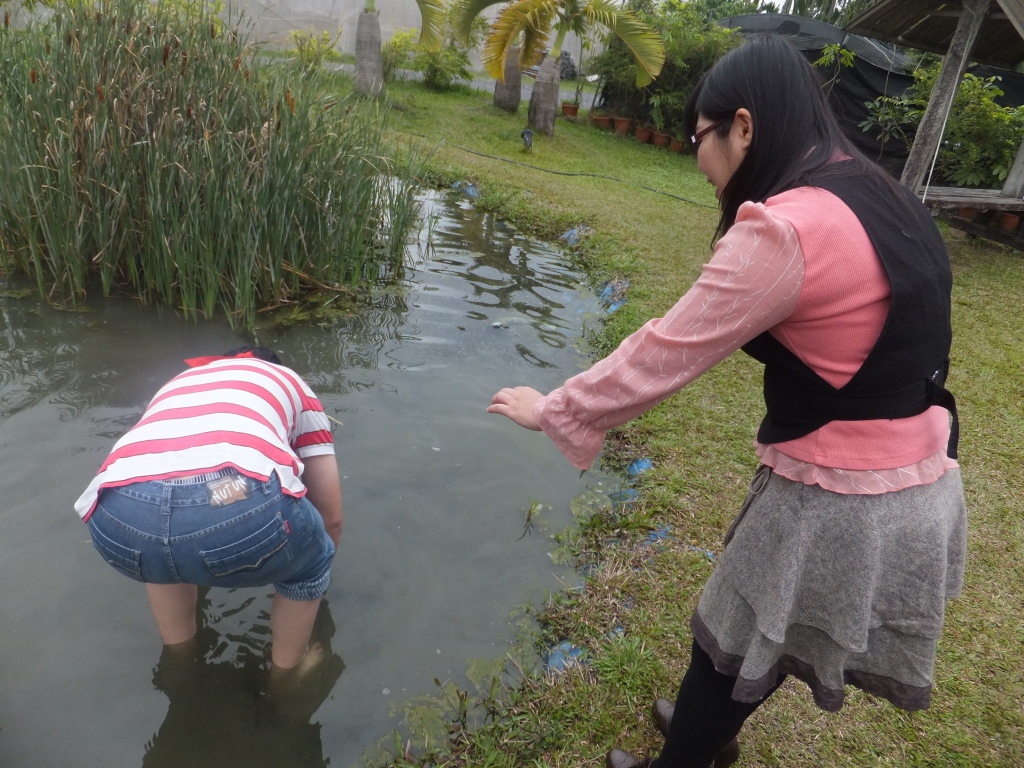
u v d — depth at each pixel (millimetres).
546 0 10445
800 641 1320
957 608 2641
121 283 4613
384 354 4203
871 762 2033
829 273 1062
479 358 4289
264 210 4340
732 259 1089
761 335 1192
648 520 2938
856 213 1087
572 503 3061
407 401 3697
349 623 2354
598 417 1237
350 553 2633
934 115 6871
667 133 13914
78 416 3209
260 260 4480
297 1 13719
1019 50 7676
